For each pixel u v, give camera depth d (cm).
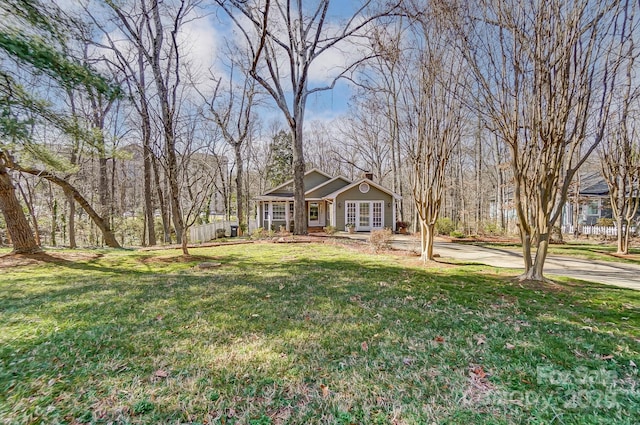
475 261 812
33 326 340
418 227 1956
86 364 256
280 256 863
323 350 281
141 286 522
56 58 548
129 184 2541
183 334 318
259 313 379
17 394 214
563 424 182
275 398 212
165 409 200
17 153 790
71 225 1412
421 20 653
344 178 2022
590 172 2133
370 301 429
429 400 208
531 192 541
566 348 281
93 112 1334
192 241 1480
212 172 1170
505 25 487
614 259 864
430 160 743
